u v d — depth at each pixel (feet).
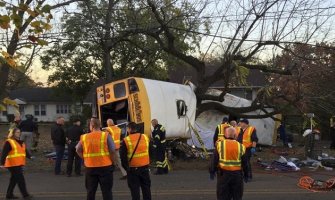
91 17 73.05
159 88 60.13
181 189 42.01
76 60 150.82
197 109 73.56
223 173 28.81
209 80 72.49
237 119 77.20
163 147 51.49
